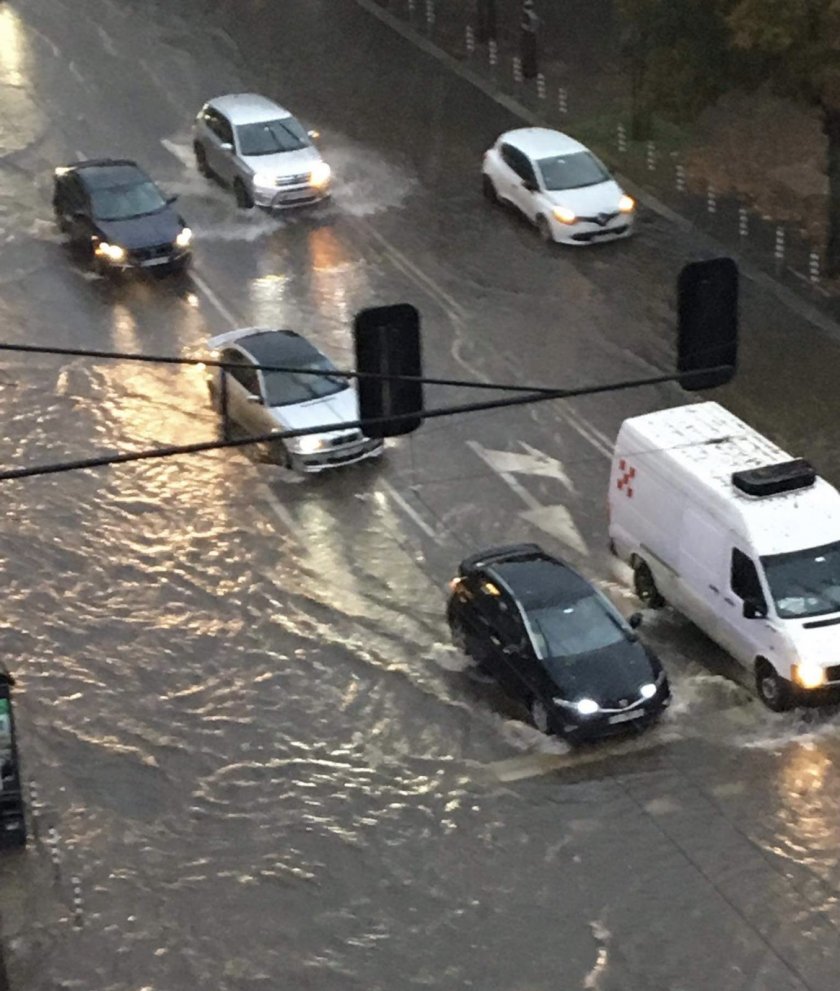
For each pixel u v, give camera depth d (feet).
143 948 88.43
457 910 90.84
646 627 115.14
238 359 137.80
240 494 131.64
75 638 114.93
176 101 207.21
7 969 86.99
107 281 165.07
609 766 101.60
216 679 110.52
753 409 139.64
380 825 97.30
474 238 172.24
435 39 225.15
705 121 193.36
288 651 113.29
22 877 93.45
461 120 200.34
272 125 181.16
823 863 93.56
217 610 117.70
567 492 130.31
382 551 123.85
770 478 106.83
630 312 156.46
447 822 97.40
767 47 141.28
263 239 173.17
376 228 175.11
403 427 68.95
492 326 154.81
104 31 228.63
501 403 70.38
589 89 207.00
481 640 108.37
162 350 152.35
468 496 130.31
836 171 155.12
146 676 110.93
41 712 107.34
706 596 109.70
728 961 87.15
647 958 87.45
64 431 140.05
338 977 86.43
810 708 105.60
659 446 114.01
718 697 107.55
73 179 170.50
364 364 67.10
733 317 71.61
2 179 187.42
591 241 167.73
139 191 168.45
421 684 109.70
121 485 132.77
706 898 91.30
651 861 94.12
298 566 122.31
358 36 226.79
